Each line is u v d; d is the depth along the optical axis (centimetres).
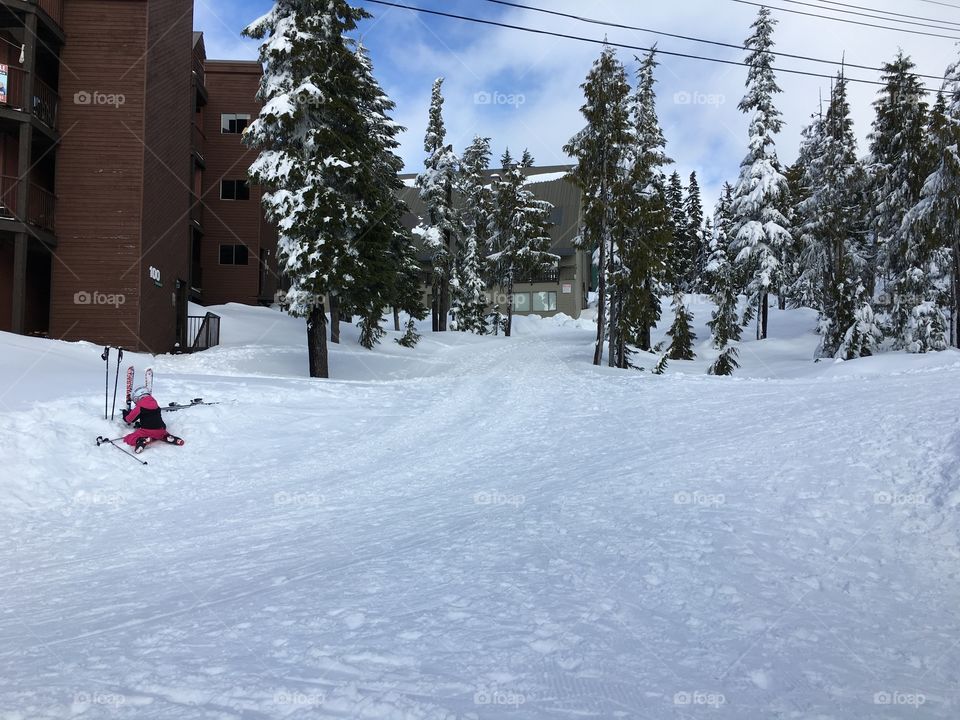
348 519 805
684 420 1270
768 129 3953
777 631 424
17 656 414
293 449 1267
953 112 3162
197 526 826
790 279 4444
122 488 1035
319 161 2184
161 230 2595
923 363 2061
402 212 3491
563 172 7331
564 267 6475
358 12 2245
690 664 377
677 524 656
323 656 390
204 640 425
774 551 573
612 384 1880
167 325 2695
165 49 2614
